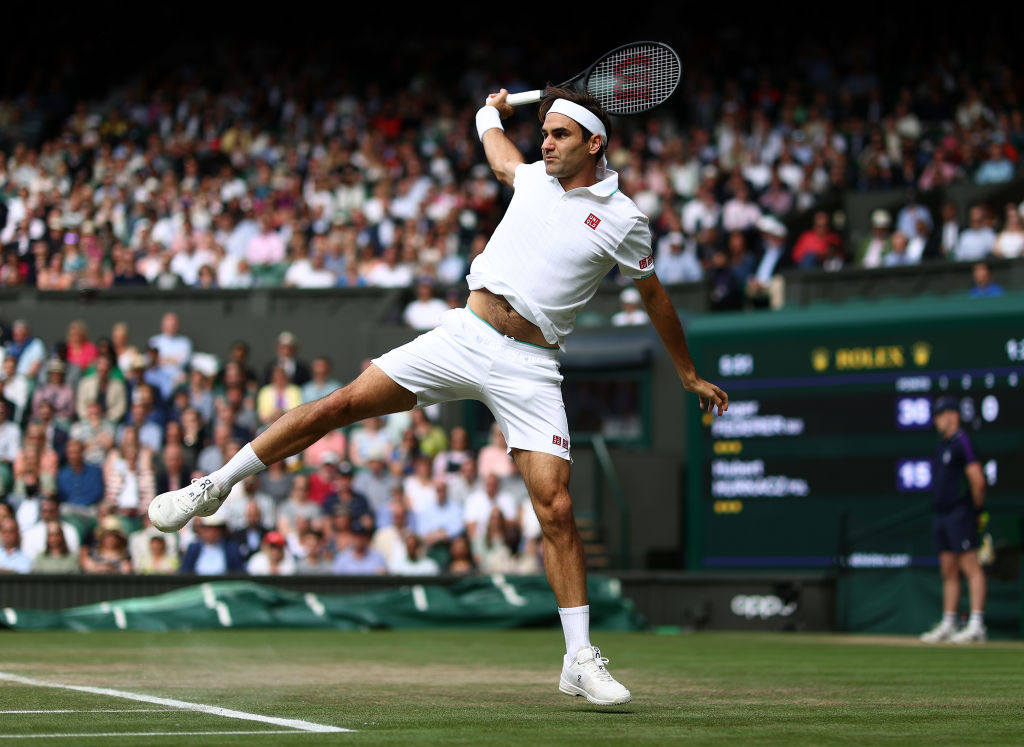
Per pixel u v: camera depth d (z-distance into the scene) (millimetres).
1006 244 22453
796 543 19703
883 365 19344
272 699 6656
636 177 29266
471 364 6129
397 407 6223
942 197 25500
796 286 22016
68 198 30453
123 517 19688
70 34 39469
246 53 39688
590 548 21188
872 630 17844
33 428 20859
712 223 26859
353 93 37500
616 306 23828
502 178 6520
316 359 24000
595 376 22891
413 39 40812
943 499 15492
